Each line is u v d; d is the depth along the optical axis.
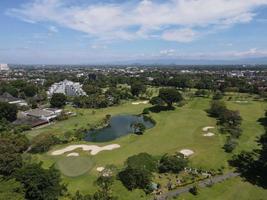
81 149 78.81
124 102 160.88
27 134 92.88
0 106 106.75
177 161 63.03
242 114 120.50
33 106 142.12
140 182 54.50
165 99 132.12
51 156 73.38
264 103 144.50
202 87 195.25
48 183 49.06
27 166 53.47
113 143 84.38
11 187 46.59
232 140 79.31
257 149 76.31
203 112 125.31
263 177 59.44
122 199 50.66
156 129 99.94
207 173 61.56
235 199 50.88
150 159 65.00
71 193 52.31
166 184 56.44
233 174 61.16
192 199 50.75
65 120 117.44
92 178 59.28
